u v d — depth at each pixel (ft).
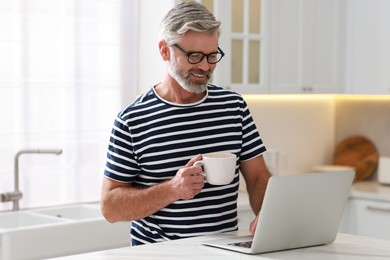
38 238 11.00
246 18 14.42
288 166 16.65
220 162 7.77
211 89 8.68
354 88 16.22
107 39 13.96
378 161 17.01
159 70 13.91
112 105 14.07
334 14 16.11
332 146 17.70
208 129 8.49
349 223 15.28
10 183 12.98
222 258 7.18
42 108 13.25
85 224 11.62
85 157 13.78
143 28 14.19
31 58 13.09
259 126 15.98
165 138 8.36
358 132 17.39
